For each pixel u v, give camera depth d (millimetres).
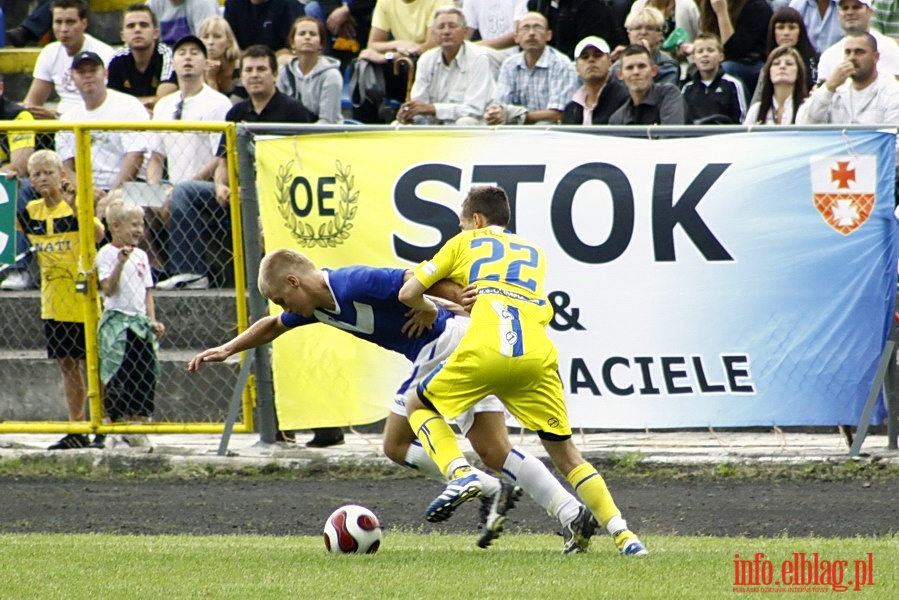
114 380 31188
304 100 40281
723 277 29969
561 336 30359
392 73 42750
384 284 19938
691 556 19000
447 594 15797
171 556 19344
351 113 44875
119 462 30859
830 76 36656
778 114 37125
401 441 21297
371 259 30469
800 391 29875
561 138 30250
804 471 29547
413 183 30391
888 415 30375
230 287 36156
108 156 37656
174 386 35375
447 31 40781
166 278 35469
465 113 40469
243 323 31062
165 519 25172
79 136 30688
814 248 29781
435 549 20562
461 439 32719
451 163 30344
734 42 40875
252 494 28016
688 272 30062
